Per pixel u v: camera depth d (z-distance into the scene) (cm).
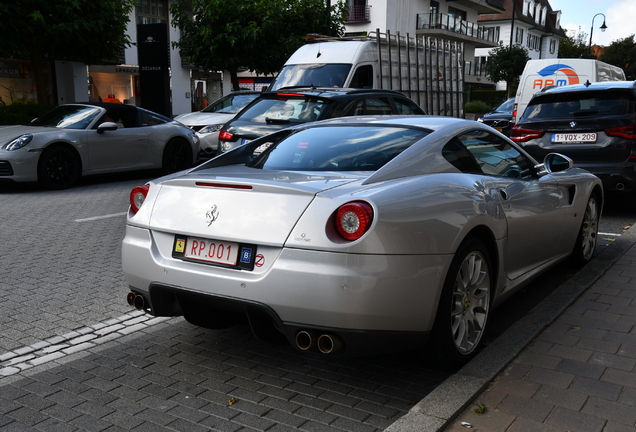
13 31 1555
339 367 343
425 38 1399
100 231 725
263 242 289
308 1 2359
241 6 2145
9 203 920
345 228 276
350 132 387
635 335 370
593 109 789
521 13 6494
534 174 445
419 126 378
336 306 273
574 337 367
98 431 272
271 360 354
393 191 295
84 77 2502
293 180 312
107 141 1120
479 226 338
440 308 310
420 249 290
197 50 2220
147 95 1805
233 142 829
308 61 1204
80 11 1620
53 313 441
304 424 278
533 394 291
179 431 272
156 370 340
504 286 383
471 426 263
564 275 525
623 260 562
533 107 841
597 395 290
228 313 355
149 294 333
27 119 1650
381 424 278
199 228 312
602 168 774
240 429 273
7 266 566
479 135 399
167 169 1239
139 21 2702
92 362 353
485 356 331
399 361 351
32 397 307
